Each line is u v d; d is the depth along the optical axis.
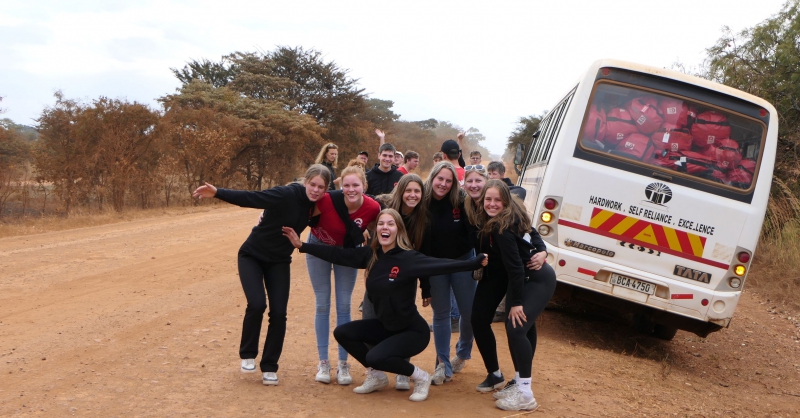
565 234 8.08
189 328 7.64
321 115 48.44
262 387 5.70
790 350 9.68
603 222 8.02
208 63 50.34
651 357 8.55
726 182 7.98
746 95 8.05
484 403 5.56
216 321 8.05
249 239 5.91
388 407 5.34
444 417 5.16
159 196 24.83
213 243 14.81
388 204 5.81
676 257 7.94
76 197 20.59
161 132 22.62
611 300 8.12
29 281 9.98
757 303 12.71
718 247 7.90
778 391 7.63
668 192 7.95
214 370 6.13
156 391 5.48
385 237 5.32
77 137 20.41
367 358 5.39
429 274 5.23
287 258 5.95
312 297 9.84
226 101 35.38
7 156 20.08
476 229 5.76
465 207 5.74
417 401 5.52
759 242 15.38
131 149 21.97
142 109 21.91
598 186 8.03
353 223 5.86
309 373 6.21
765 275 14.09
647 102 8.13
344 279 6.01
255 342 5.85
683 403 6.36
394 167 9.30
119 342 6.95
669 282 7.91
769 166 7.98
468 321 6.27
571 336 9.01
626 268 7.97
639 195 7.96
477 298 5.75
